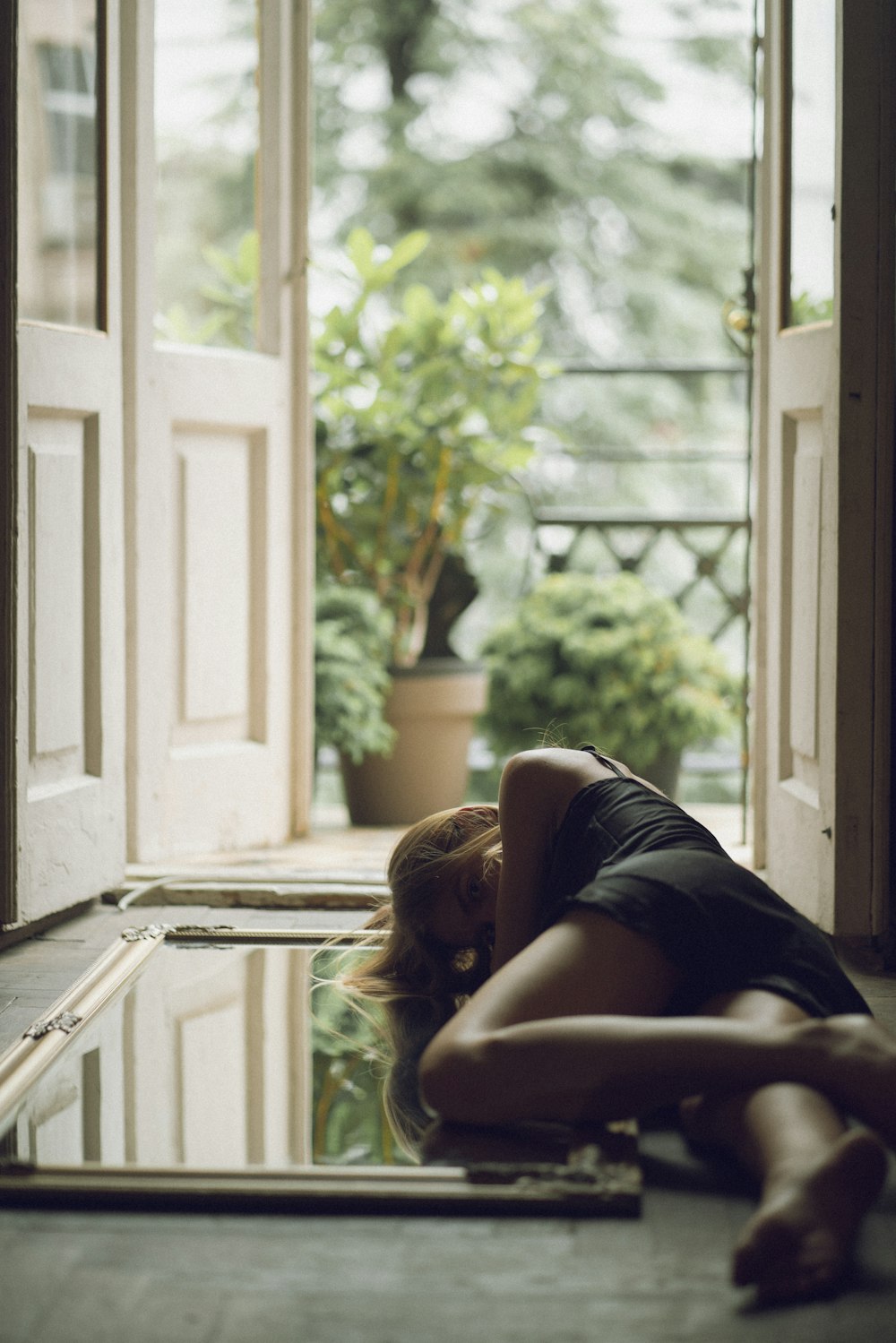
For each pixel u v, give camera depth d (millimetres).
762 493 3334
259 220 3684
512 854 2141
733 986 1817
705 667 4383
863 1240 1535
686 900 1841
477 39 9680
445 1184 1650
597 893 1856
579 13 9734
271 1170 1687
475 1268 1490
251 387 3596
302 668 3828
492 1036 1718
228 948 2771
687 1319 1383
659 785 4414
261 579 3686
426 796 4211
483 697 4242
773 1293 1401
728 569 7496
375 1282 1461
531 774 2154
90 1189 1639
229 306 3668
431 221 9820
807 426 3006
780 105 3131
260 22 3629
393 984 2461
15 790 2715
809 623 2945
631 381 9844
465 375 4438
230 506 3588
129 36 3229
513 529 8984
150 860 3391
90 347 2984
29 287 3062
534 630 4418
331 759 6652
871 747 2740
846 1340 1342
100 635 3045
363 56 9680
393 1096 1976
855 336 2701
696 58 9781
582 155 9773
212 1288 1448
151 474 3338
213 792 3549
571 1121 1757
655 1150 1790
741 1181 1698
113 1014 2346
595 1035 1679
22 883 2748
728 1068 1631
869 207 2688
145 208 3293
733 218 9977
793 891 3031
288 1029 2279
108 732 3076
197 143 3553
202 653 3508
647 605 4438
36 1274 1479
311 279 4371
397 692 4125
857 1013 1857
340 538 4379
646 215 9766
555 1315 1392
